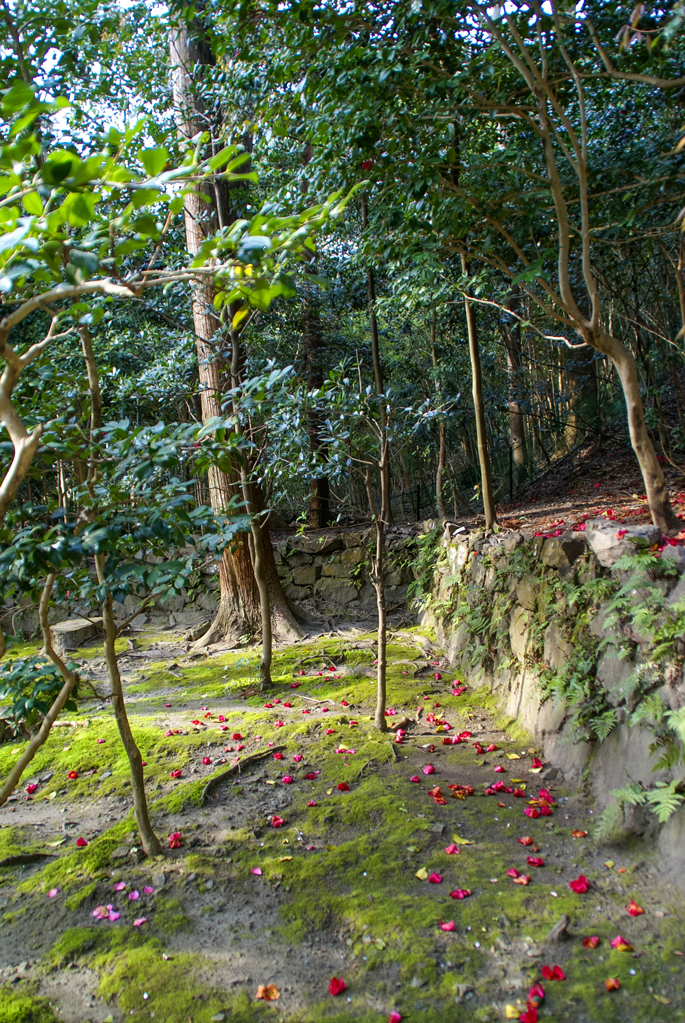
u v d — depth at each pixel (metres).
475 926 2.51
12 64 2.82
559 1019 2.08
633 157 4.62
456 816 3.28
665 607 3.03
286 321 8.50
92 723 4.88
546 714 3.93
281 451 4.97
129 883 2.91
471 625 5.36
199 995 2.27
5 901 2.89
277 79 4.54
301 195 4.51
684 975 2.20
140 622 8.25
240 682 5.79
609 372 10.00
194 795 3.63
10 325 1.73
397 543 8.12
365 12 4.17
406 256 4.43
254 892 2.82
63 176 1.45
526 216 4.51
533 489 8.97
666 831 2.76
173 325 7.68
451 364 8.93
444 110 4.17
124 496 2.43
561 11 3.66
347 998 2.23
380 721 4.43
